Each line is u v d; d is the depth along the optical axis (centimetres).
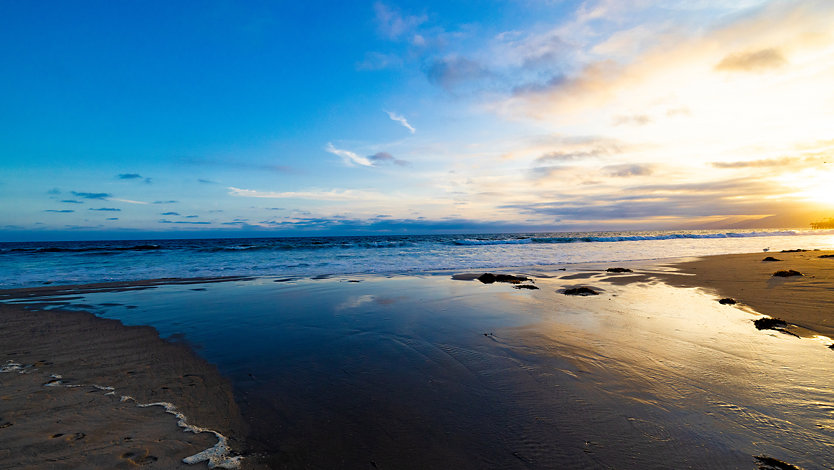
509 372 466
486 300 927
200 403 391
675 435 320
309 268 1720
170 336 643
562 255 2369
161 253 2659
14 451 295
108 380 452
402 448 310
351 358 528
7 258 2238
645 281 1202
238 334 653
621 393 401
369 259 2155
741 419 344
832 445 302
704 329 641
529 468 282
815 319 678
